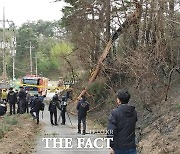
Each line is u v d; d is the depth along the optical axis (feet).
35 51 348.59
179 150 32.14
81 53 91.61
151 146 37.22
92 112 81.56
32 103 66.33
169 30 50.60
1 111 72.23
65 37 107.34
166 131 38.45
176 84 52.49
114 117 18.92
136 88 58.03
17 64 327.88
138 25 60.70
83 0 81.61
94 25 82.64
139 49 55.26
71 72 111.24
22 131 52.29
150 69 52.85
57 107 64.95
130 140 18.98
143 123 48.57
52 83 240.12
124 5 65.82
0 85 124.98
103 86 82.58
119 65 65.05
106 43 80.12
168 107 46.42
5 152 36.24
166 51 52.85
